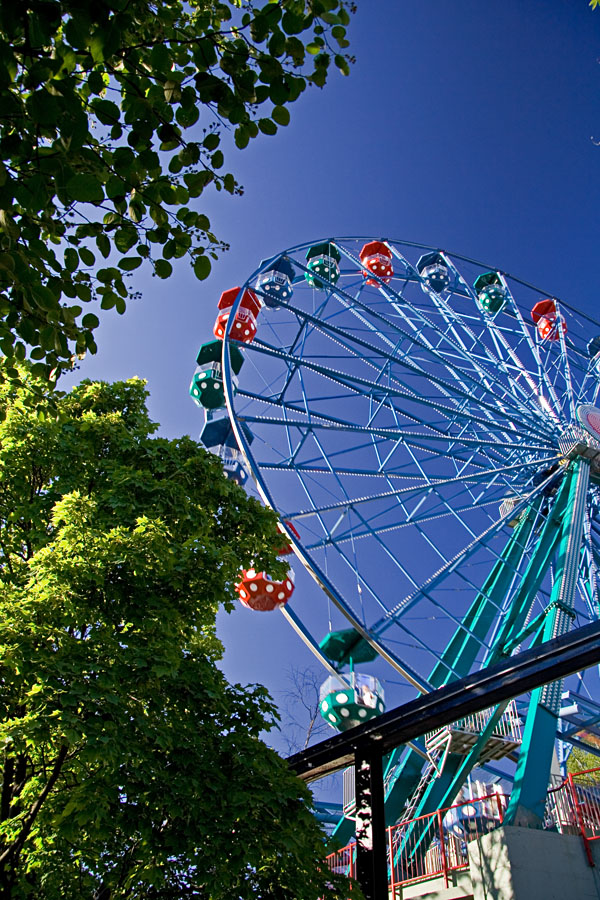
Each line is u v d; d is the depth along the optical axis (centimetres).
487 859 1291
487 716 1791
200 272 558
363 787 1000
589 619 2112
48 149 438
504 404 2717
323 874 855
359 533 1939
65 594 802
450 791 1766
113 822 755
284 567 1080
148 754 782
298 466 2014
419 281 3247
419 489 2114
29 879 832
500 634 2106
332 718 1780
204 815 790
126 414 1141
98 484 979
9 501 960
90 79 461
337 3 477
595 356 3044
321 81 505
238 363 2767
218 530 1054
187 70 508
